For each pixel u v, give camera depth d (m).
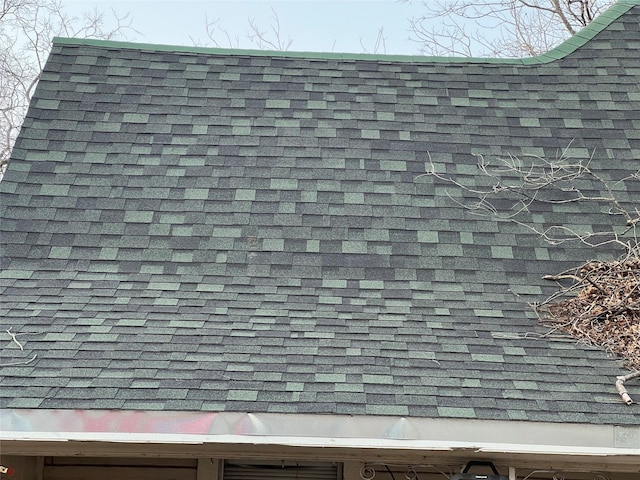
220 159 8.34
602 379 6.00
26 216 7.62
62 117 8.59
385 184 8.16
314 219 7.80
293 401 5.54
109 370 5.81
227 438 5.39
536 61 9.53
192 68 9.31
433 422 5.47
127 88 8.99
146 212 7.79
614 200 7.83
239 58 9.48
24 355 5.94
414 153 8.48
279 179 8.16
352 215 7.85
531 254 7.57
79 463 6.78
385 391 5.68
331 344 6.25
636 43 9.67
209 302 6.84
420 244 7.61
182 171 8.20
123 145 8.41
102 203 7.84
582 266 7.43
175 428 5.41
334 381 5.77
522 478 6.50
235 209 7.87
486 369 6.04
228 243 7.54
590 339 6.59
